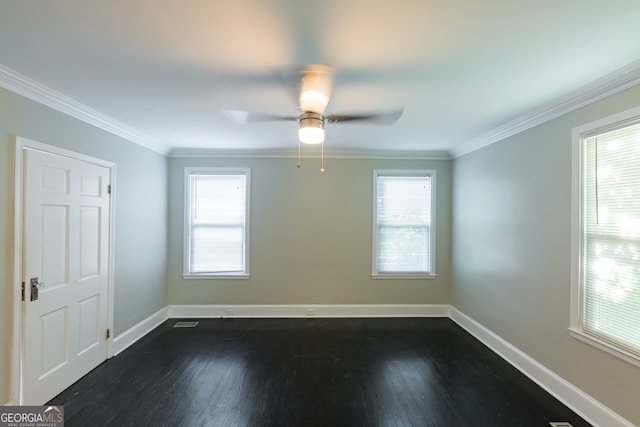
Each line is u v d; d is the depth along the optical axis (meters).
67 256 2.55
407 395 2.49
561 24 1.45
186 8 1.35
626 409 1.93
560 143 2.47
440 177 4.41
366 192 4.44
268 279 4.41
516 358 2.96
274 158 4.41
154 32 1.54
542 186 2.66
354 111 2.67
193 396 2.46
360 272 4.44
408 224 4.45
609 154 2.10
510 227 3.09
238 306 4.38
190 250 4.39
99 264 2.94
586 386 2.21
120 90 2.26
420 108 2.59
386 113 2.69
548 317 2.57
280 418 2.20
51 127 2.38
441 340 3.60
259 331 3.85
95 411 2.26
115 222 3.17
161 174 4.14
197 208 4.41
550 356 2.54
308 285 4.43
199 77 2.04
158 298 4.09
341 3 1.31
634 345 1.94
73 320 2.62
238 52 1.72
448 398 2.45
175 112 2.75
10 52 1.74
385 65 1.86
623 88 1.97
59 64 1.88
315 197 4.43
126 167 3.36
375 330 3.90
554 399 2.43
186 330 3.88
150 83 2.14
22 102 2.14
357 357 3.16
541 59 1.78
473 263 3.79
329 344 3.47
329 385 2.63
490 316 3.43
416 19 1.41
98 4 1.32
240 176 4.43
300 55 1.75
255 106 2.57
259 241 4.41
